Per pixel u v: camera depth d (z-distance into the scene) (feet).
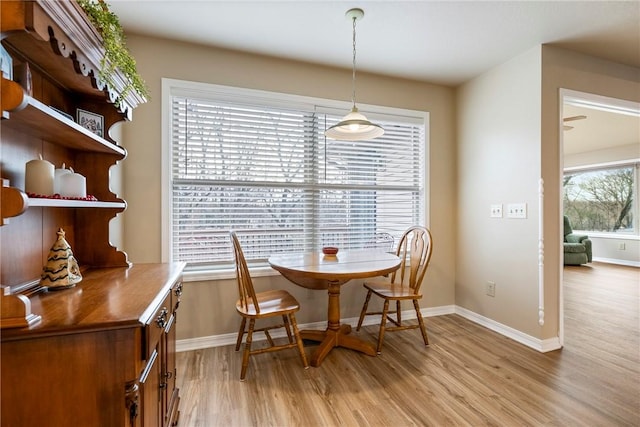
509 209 8.71
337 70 9.23
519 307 8.41
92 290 3.91
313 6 6.39
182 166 7.97
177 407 5.26
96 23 3.84
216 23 6.97
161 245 7.65
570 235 21.22
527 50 8.18
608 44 7.88
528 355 7.55
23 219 3.76
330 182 9.36
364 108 9.53
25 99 2.56
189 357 7.43
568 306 11.53
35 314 2.95
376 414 5.38
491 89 9.29
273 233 8.79
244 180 8.45
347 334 8.33
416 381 6.40
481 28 7.18
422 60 8.77
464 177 10.34
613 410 5.47
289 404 5.65
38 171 3.63
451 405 5.62
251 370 6.84
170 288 4.27
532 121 8.07
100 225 5.32
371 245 9.87
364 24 7.02
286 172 8.86
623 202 20.34
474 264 9.92
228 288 8.18
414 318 10.16
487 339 8.48
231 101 8.21
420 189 10.46
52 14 2.82
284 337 8.56
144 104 7.50
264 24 7.02
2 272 3.41
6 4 2.55
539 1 6.24
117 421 2.85
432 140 10.42
